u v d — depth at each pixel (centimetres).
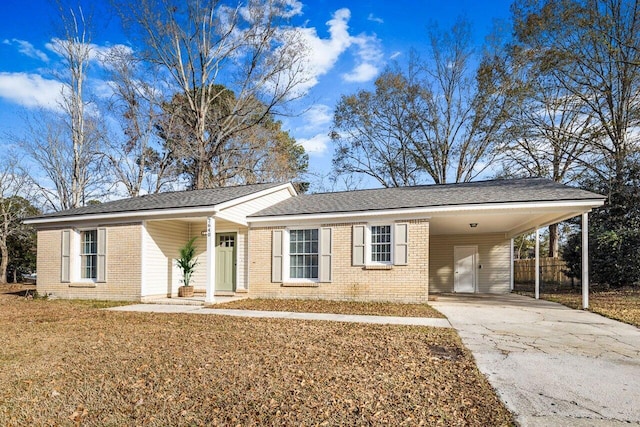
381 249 1372
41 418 411
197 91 2667
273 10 2519
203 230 1642
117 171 2739
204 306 1279
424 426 380
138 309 1217
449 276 1986
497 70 2619
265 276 1488
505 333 834
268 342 736
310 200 1681
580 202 1154
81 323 956
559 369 568
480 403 437
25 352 673
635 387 491
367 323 948
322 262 1416
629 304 1288
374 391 473
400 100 3064
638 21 1925
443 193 1457
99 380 524
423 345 714
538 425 385
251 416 406
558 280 2122
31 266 2638
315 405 431
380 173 3231
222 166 2878
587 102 2083
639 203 1711
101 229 1498
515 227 1769
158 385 501
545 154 2348
